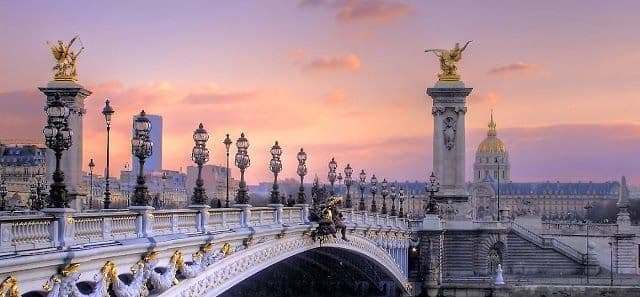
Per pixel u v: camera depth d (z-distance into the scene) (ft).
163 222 165.89
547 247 537.24
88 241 136.56
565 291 470.80
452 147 549.54
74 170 369.91
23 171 418.92
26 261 115.14
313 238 267.18
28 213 169.68
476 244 523.29
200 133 187.21
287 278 324.39
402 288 426.92
